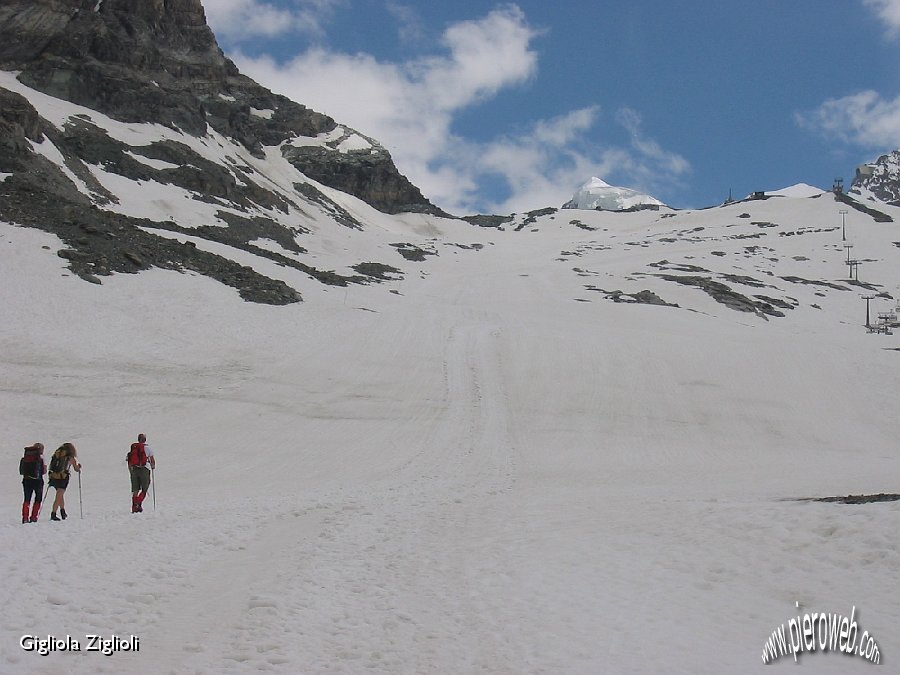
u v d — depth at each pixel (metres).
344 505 22.30
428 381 48.31
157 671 9.34
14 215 61.69
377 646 10.59
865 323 98.00
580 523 18.95
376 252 115.12
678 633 11.07
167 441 36.22
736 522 16.27
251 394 43.38
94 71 116.38
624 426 42.91
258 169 137.75
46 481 29.30
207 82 146.12
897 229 163.62
